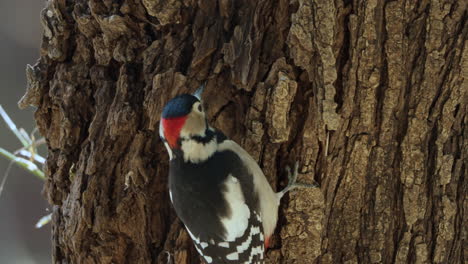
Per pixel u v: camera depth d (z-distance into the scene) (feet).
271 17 28.73
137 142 30.35
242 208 28.04
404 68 28.50
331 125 28.27
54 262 33.42
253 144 29.14
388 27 28.12
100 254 31.19
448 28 28.22
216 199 27.96
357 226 29.71
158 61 30.19
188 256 30.73
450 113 28.89
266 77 28.84
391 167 29.30
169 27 30.32
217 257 28.76
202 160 28.19
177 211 28.81
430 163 29.27
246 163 28.19
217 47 29.55
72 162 32.17
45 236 71.72
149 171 30.50
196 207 28.19
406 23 28.32
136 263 31.48
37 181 71.36
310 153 28.99
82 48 31.63
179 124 27.76
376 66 28.32
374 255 29.58
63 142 31.99
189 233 29.25
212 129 28.89
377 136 28.96
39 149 61.21
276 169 29.63
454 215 29.48
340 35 28.25
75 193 31.30
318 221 29.30
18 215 71.00
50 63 32.53
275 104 28.37
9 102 70.85
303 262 29.73
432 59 28.45
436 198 29.37
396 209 29.55
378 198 29.40
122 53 30.68
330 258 29.86
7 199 70.59
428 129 29.07
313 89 28.27
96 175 30.78
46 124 33.06
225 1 29.17
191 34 30.12
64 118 31.76
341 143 28.99
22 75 72.02
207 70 29.71
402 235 29.53
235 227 28.17
